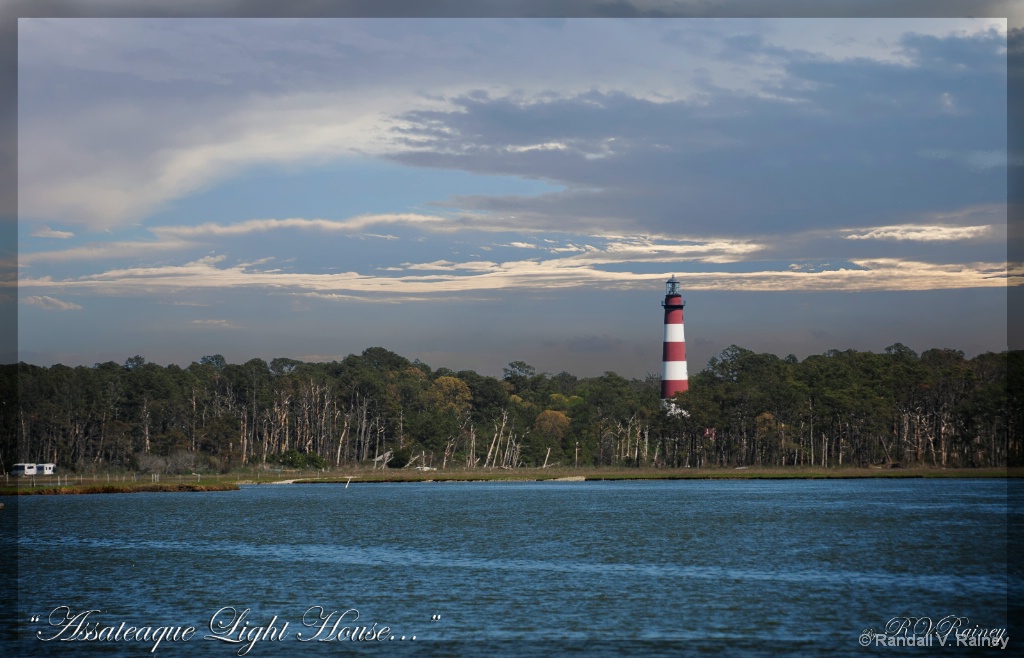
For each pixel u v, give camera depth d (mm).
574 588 65938
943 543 87625
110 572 75250
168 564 79312
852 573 71312
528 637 53031
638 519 113688
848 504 133875
